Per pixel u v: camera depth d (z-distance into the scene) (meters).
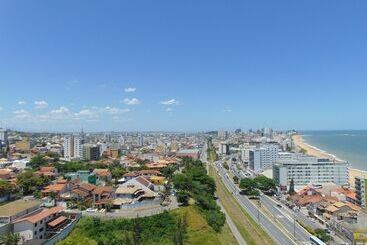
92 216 133.25
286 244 134.62
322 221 165.50
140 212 141.12
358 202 190.00
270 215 180.75
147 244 115.62
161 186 192.00
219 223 147.00
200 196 167.62
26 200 136.75
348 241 137.88
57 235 109.12
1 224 106.06
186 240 120.56
